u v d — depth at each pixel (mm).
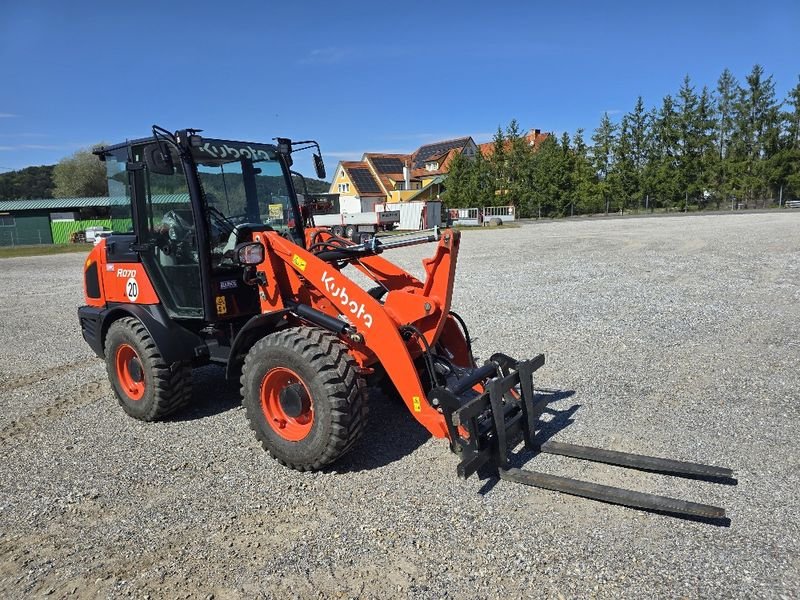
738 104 51688
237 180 5199
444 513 3475
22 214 46938
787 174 47938
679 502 3238
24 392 6363
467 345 4715
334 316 4652
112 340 5215
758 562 2895
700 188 49469
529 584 2818
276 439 4129
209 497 3830
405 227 40188
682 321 7738
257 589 2887
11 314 11609
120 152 5270
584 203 52000
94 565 3164
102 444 4801
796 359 5961
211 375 6473
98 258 5684
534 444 4203
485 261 16062
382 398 5414
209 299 4770
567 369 6012
